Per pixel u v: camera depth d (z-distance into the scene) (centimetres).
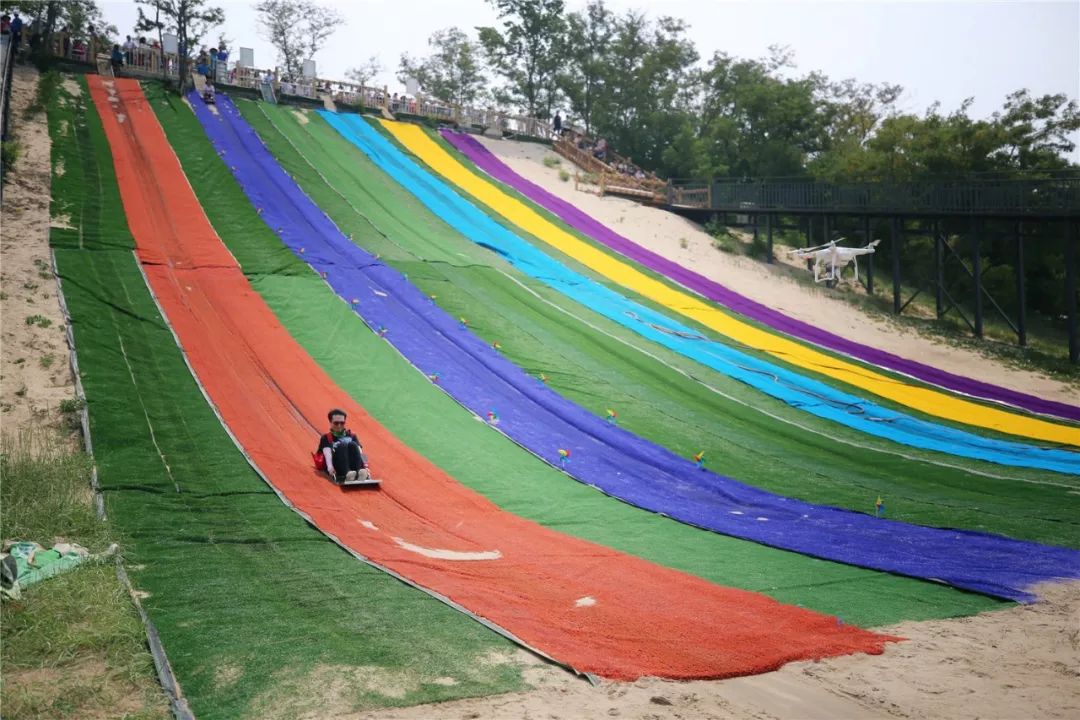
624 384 2433
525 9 6400
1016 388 3066
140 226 2777
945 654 924
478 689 765
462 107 5000
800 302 3691
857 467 2050
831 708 770
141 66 4144
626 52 6469
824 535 1493
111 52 4122
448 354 2389
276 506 1393
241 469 1553
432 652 841
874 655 908
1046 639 990
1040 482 2011
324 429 1839
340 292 2627
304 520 1332
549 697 758
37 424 1662
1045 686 844
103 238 2612
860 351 3181
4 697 716
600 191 4447
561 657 836
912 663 892
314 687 754
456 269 3053
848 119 6600
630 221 4197
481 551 1269
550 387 2308
